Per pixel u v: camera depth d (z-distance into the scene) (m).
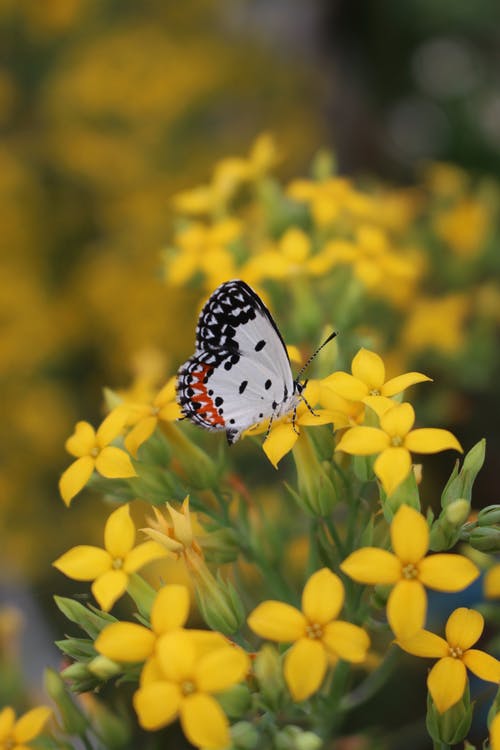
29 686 0.33
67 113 0.56
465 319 0.42
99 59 0.56
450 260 0.42
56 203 0.56
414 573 0.26
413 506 0.27
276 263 0.33
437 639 0.26
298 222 0.35
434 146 0.79
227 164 0.36
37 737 0.28
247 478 0.38
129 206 0.55
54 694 0.28
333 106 0.76
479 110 0.76
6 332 0.52
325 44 0.80
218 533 0.29
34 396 0.53
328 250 0.33
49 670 0.28
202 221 0.56
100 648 0.25
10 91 0.55
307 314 0.33
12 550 0.51
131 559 0.26
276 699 0.26
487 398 0.50
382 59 0.79
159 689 0.25
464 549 0.30
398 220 0.41
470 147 0.74
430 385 0.42
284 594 0.30
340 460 0.29
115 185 0.56
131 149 0.56
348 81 0.79
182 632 0.25
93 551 0.27
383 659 0.29
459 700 0.26
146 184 0.56
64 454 0.53
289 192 0.35
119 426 0.28
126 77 0.56
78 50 0.57
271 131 0.63
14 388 0.53
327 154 0.36
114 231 0.56
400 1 0.75
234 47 0.63
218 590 0.27
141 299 0.53
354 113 0.78
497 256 0.42
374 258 0.33
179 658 0.25
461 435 0.51
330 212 0.34
